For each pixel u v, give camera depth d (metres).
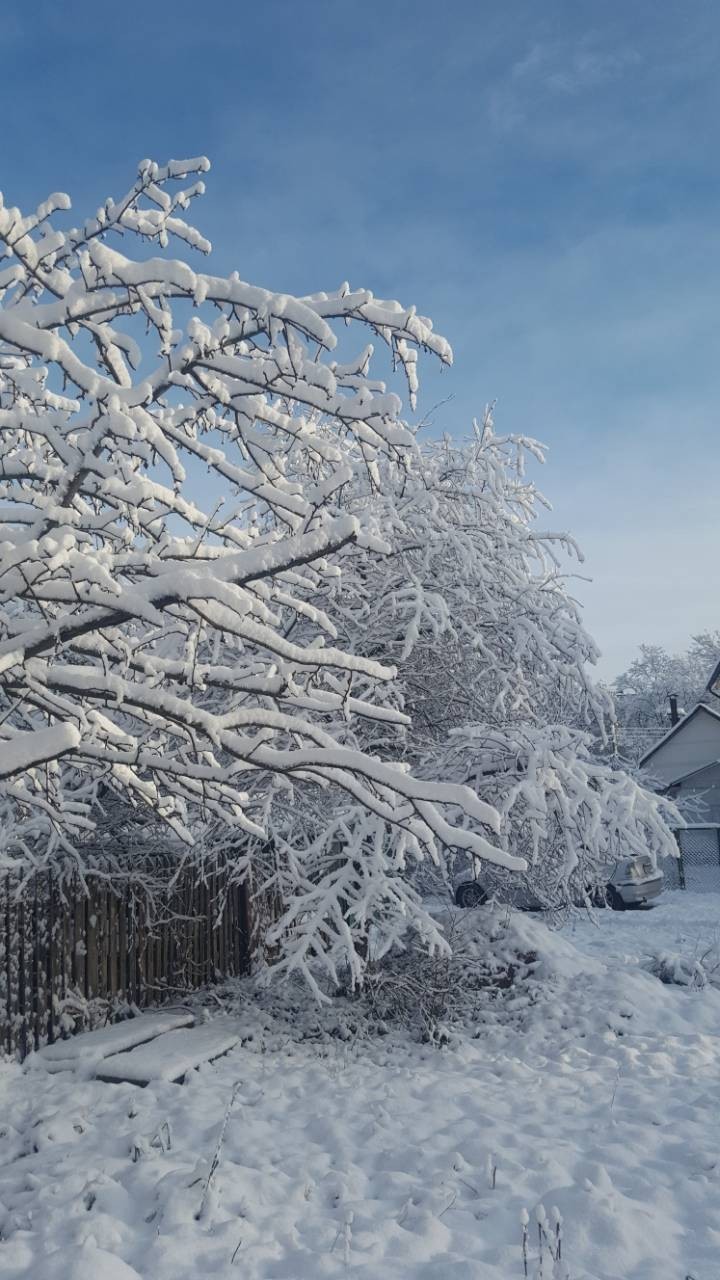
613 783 8.31
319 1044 8.38
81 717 4.40
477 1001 9.56
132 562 4.21
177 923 9.88
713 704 39.44
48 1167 5.19
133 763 4.38
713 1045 8.16
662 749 32.81
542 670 10.02
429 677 9.97
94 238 3.95
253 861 9.39
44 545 3.53
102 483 3.93
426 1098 6.62
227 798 4.98
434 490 9.78
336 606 8.87
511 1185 4.88
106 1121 5.96
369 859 8.13
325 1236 4.34
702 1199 4.72
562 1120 6.04
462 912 10.57
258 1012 9.22
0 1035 7.15
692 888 21.80
